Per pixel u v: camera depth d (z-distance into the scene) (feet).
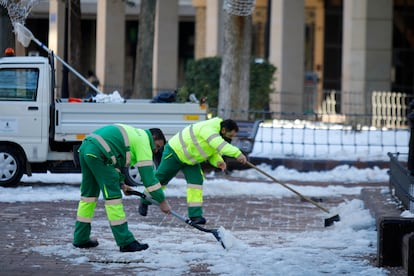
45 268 62.03
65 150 103.86
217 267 62.49
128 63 256.32
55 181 110.32
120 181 69.56
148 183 68.69
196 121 104.06
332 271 62.34
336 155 127.95
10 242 71.20
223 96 140.67
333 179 120.88
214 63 165.27
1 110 100.37
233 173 120.78
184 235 76.74
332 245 72.64
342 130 140.67
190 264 63.93
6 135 100.53
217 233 69.31
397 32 231.30
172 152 82.12
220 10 204.13
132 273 60.90
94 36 233.35
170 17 212.64
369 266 64.34
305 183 116.06
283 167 123.75
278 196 103.96
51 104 101.19
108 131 67.72
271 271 61.87
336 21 243.40
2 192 98.58
